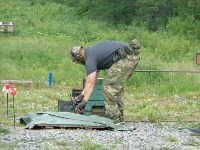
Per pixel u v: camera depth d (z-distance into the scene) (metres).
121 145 10.91
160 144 11.16
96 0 50.28
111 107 13.45
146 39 40.91
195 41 42.03
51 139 11.28
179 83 22.03
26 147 10.52
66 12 50.06
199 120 14.80
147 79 23.12
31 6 50.84
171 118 15.13
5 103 17.44
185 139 11.79
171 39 40.50
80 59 13.47
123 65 13.39
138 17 48.97
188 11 47.00
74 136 11.63
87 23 46.38
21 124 13.29
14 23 44.62
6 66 26.94
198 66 25.95
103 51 13.33
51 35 41.56
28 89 21.80
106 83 13.44
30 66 28.56
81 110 13.62
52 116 12.93
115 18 50.19
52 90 21.52
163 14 48.47
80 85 23.66
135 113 16.42
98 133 12.12
